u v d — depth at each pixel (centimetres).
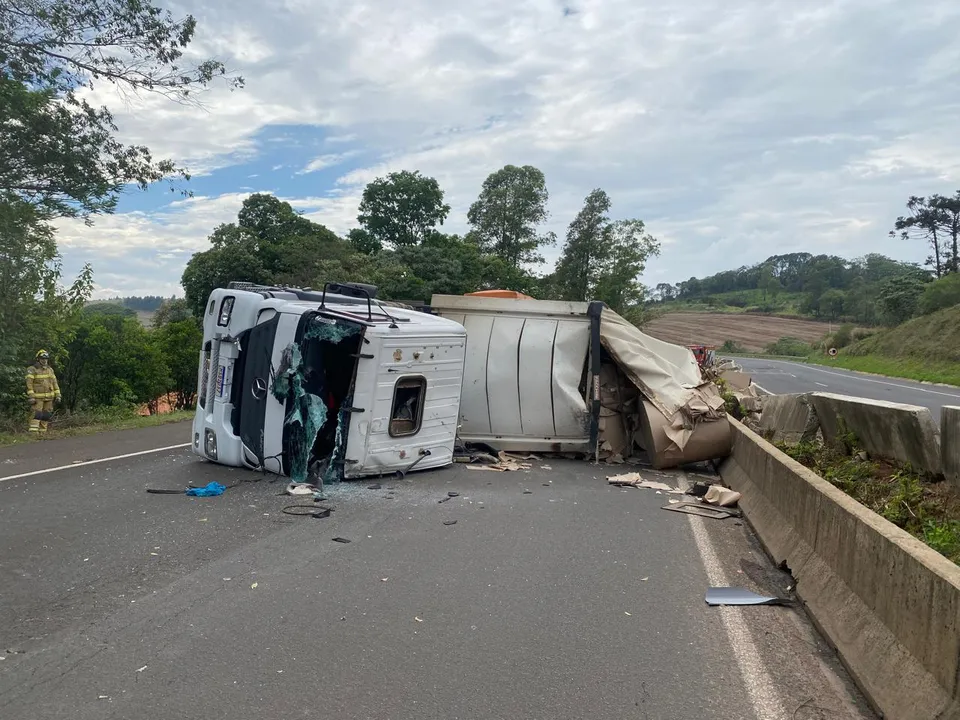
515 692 377
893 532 414
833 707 370
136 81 1431
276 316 892
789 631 471
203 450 994
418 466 962
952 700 315
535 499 848
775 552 620
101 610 473
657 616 490
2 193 1452
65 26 1337
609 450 1140
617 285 6072
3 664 394
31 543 619
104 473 931
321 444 925
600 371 1158
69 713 344
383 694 371
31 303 1529
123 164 1530
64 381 1911
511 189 6119
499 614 485
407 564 586
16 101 1382
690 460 1063
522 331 1137
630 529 724
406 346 912
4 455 1091
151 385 2011
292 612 478
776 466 703
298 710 352
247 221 4747
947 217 8719
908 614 368
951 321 4862
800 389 3219
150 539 637
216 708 352
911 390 3191
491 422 1134
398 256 4297
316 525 699
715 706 368
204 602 491
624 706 365
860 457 841
